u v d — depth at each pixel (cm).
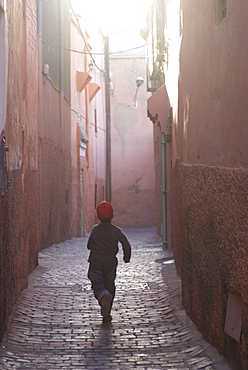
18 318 726
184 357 571
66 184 2083
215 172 560
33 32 1134
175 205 1097
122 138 3694
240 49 471
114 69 3691
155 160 2431
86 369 541
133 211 3678
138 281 1029
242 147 465
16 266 798
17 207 800
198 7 673
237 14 480
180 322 706
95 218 2944
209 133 602
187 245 732
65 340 644
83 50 2634
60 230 1930
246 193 447
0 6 619
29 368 543
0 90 634
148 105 1538
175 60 1013
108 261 752
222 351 538
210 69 601
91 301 859
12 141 738
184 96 810
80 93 2531
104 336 660
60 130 1930
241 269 466
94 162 2977
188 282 723
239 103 475
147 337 652
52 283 1009
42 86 1586
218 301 551
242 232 461
